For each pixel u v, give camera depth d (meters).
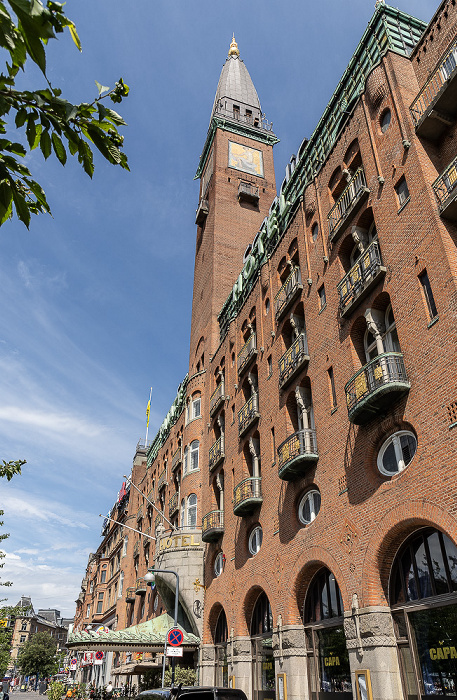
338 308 18.19
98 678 62.62
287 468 18.38
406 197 15.46
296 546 18.11
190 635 26.56
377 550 13.60
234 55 60.91
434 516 11.86
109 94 4.25
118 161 4.19
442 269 13.07
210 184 47.00
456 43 14.94
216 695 12.26
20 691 99.44
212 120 50.53
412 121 15.66
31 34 3.32
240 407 27.00
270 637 20.09
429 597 12.24
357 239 17.66
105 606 68.44
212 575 27.14
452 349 12.27
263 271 26.59
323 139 22.59
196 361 38.72
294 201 24.22
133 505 60.44
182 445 37.19
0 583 24.50
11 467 11.83
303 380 20.03
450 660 11.40
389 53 17.64
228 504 26.25
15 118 3.94
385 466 14.44
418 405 13.08
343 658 15.20
